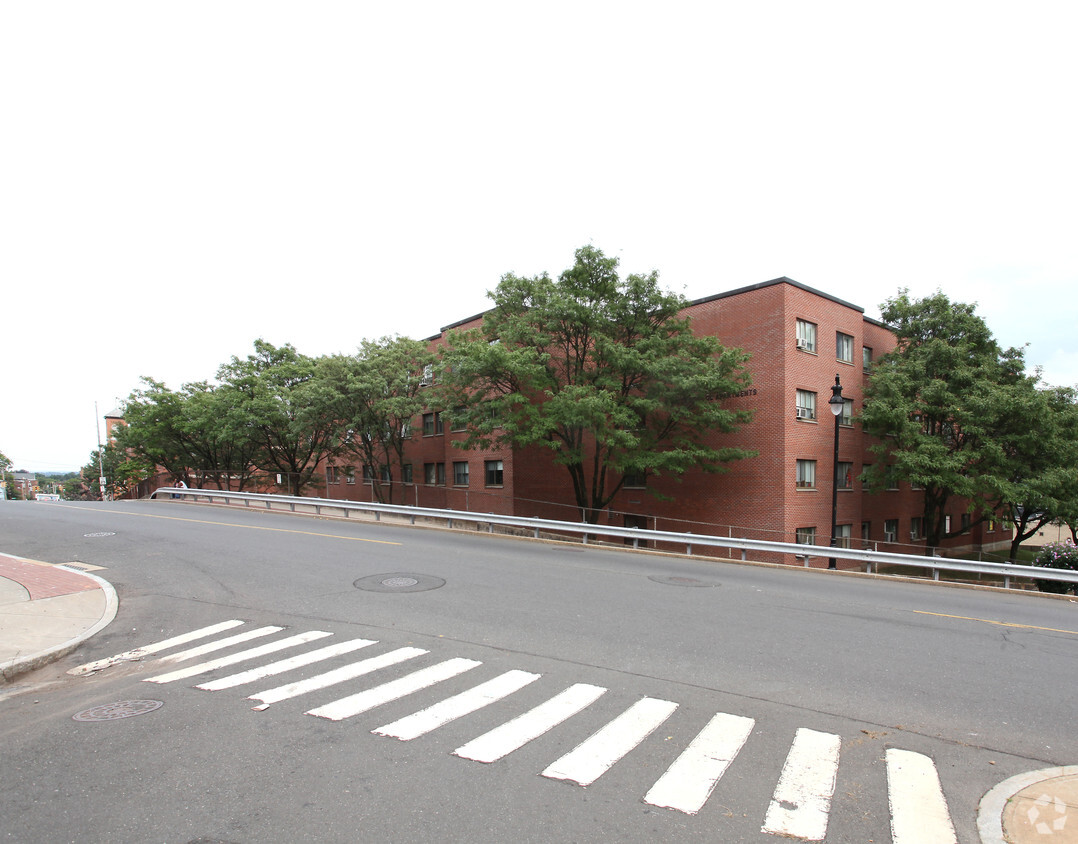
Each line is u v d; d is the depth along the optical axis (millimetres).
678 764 4469
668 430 23562
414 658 6770
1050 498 22891
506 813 3756
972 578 27281
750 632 8289
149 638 7625
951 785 4312
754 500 24219
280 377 32781
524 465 29312
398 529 20469
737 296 25375
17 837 3449
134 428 37562
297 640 7438
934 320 25656
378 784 4074
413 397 27922
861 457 27641
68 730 4938
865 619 9445
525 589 10570
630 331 22688
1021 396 22828
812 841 3568
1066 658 7648
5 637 7340
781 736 5023
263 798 3887
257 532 17500
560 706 5500
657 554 17844
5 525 18438
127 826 3566
